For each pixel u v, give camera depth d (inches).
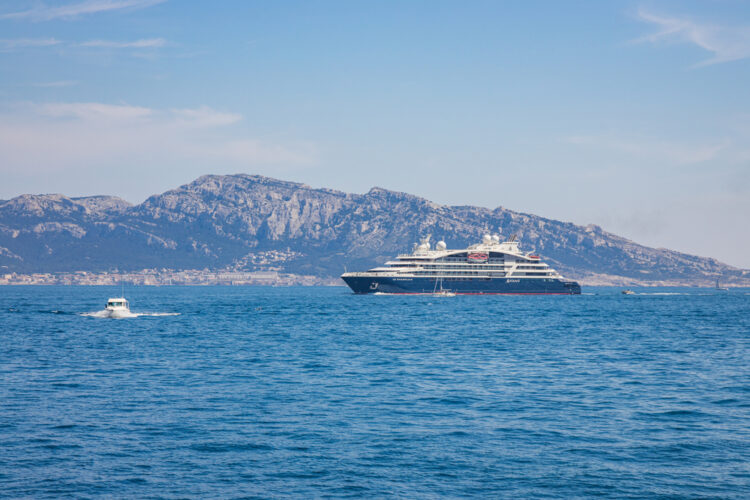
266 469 2121.1
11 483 1991.9
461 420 2743.6
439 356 4869.6
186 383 3619.6
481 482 2015.3
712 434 2532.0
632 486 1983.3
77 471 2097.7
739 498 1895.9
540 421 2728.8
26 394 3282.5
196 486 1978.3
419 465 2161.7
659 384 3614.7
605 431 2571.4
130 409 2930.6
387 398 3196.4
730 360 4662.9
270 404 3048.7
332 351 5196.9
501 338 6333.7
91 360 4594.0
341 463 2178.9
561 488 1967.3
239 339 6186.0
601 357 4820.4
